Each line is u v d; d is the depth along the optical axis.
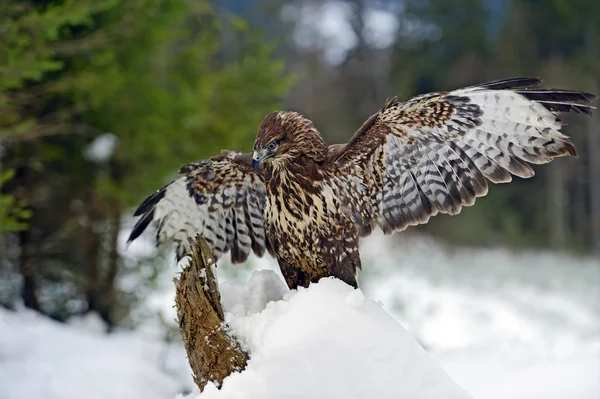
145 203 4.68
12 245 11.07
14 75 7.59
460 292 21.16
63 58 10.01
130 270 11.56
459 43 35.53
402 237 28.14
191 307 3.60
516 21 35.25
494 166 4.23
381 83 35.34
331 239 4.36
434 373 3.31
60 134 10.92
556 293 21.84
